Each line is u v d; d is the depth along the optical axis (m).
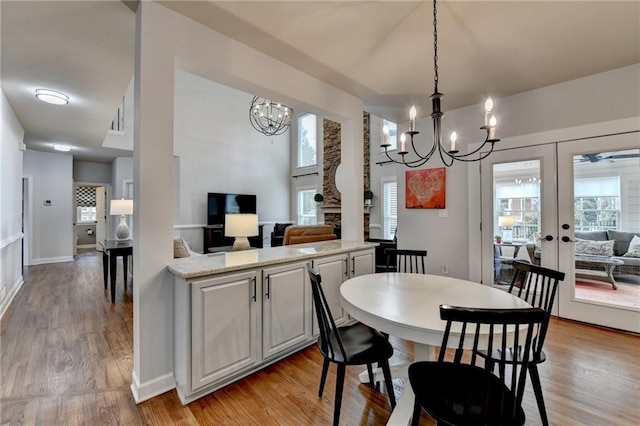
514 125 3.62
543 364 2.34
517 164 3.61
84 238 9.98
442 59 2.78
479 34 2.38
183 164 7.39
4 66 2.85
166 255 2.00
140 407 1.83
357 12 2.10
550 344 2.68
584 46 2.58
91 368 2.27
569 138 3.24
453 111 4.13
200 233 7.64
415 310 1.59
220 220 7.83
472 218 3.94
